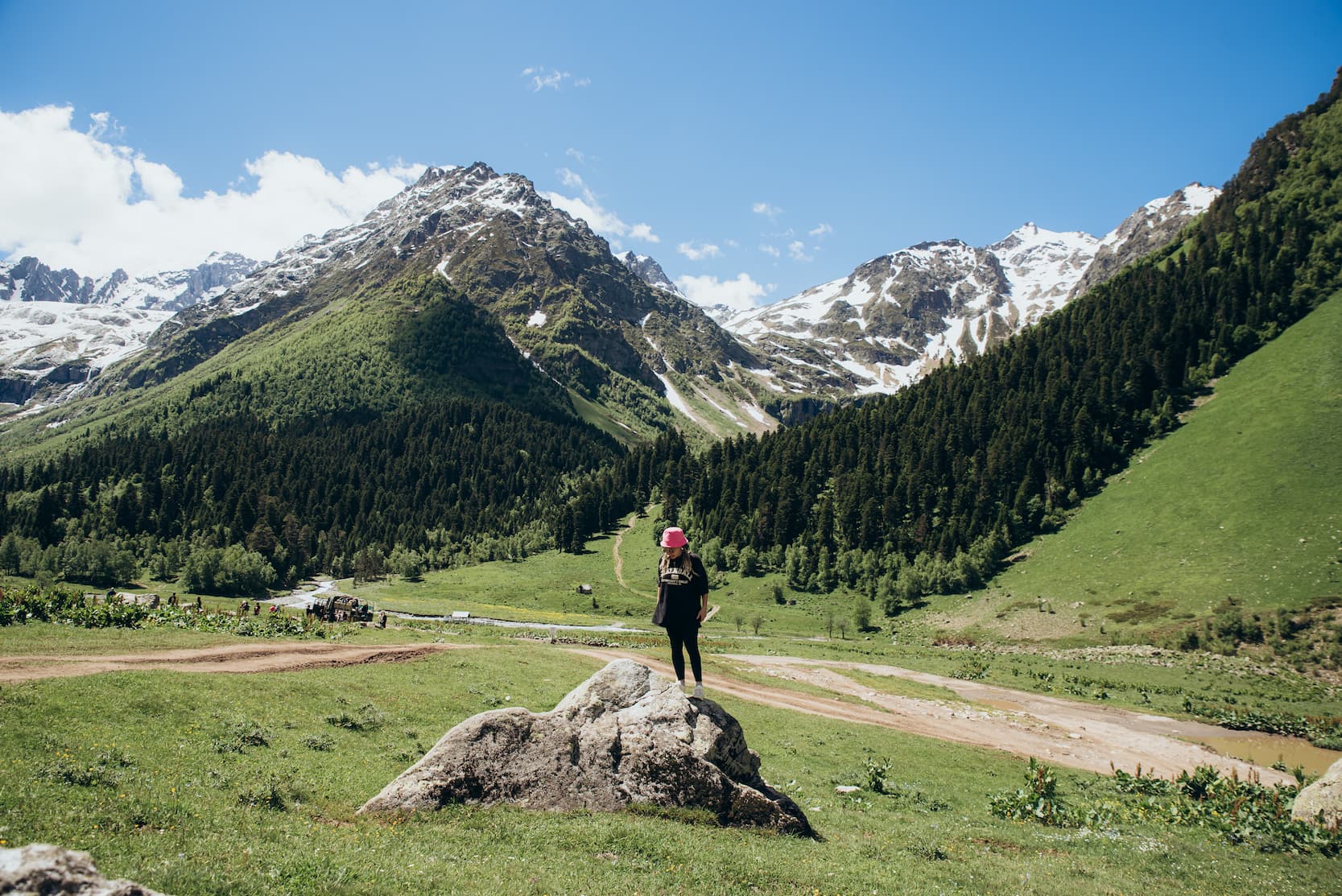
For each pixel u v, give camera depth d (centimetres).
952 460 16888
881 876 1524
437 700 3212
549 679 4312
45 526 19562
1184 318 16862
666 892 1262
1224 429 13362
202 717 2241
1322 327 14475
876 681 7081
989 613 11906
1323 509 10419
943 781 3528
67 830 1173
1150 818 2845
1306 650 8331
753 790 1798
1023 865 1814
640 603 15225
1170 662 8888
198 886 1020
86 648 3247
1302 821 2397
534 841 1466
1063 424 15562
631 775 1753
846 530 16238
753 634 12344
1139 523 12388
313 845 1327
